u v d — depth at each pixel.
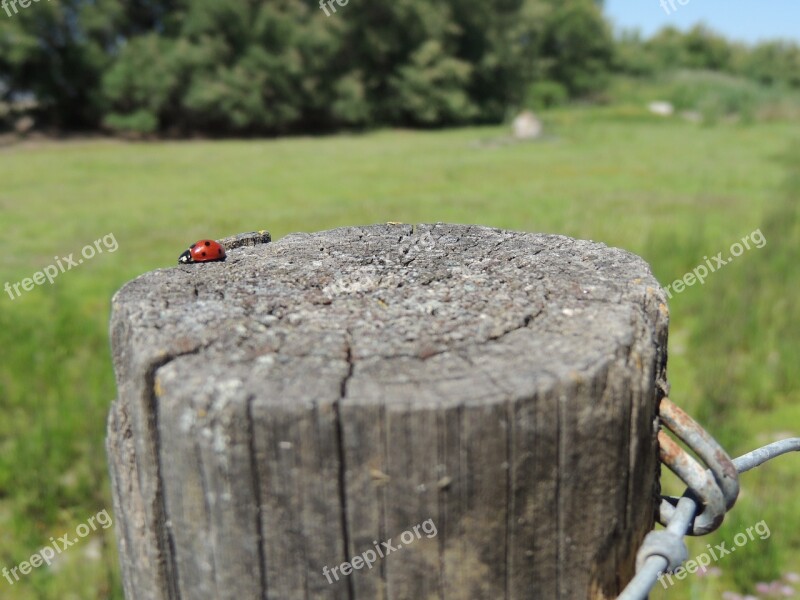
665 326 0.10
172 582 0.08
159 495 0.08
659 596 0.21
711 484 0.09
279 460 0.07
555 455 0.08
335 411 0.07
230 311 0.09
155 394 0.08
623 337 0.08
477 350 0.08
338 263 0.12
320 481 0.07
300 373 0.08
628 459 0.08
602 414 0.08
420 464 0.07
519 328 0.09
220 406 0.07
